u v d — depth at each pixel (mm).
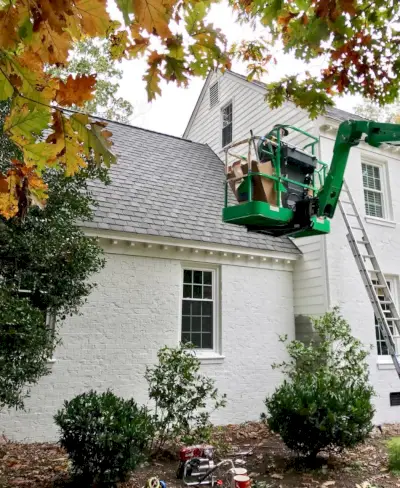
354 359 7629
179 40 1913
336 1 3229
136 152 10812
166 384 6320
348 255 9391
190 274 8758
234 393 8492
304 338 9297
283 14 3709
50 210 5203
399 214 10664
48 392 6789
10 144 4219
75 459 4742
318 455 6184
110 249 7766
